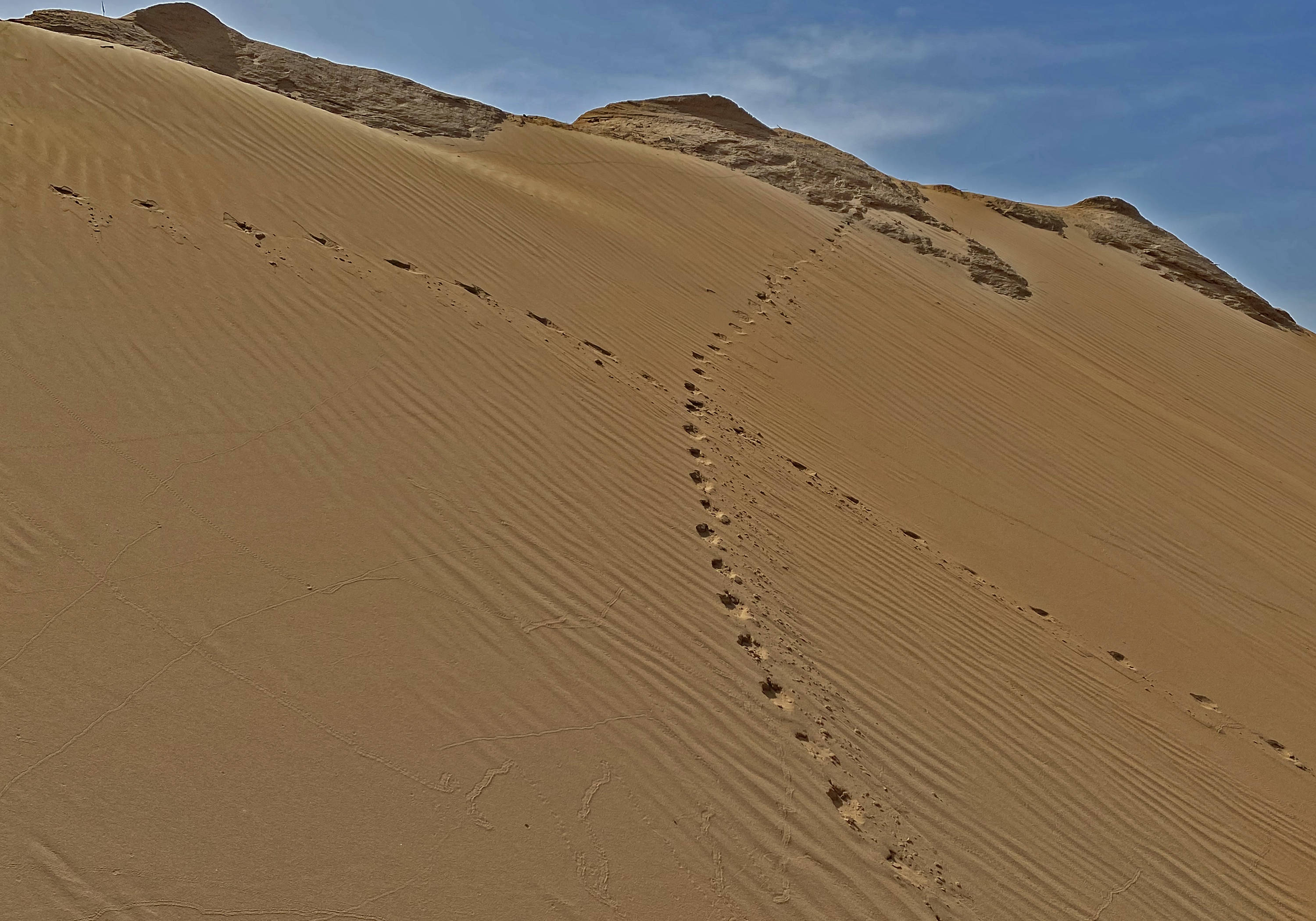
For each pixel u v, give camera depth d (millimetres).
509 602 5508
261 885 3824
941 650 6719
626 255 11805
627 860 4434
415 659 4957
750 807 4922
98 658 4359
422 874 4066
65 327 6008
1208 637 8203
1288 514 10695
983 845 5316
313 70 15398
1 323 5809
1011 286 16016
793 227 15273
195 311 6668
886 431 9945
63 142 8289
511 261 10023
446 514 5926
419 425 6574
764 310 11945
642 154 16516
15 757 3893
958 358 12219
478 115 15812
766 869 4660
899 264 15344
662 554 6422
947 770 5703
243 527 5250
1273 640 8422
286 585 5043
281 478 5660
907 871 4965
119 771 3990
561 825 4465
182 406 5836
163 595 4734
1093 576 8586
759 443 8625
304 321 7082
